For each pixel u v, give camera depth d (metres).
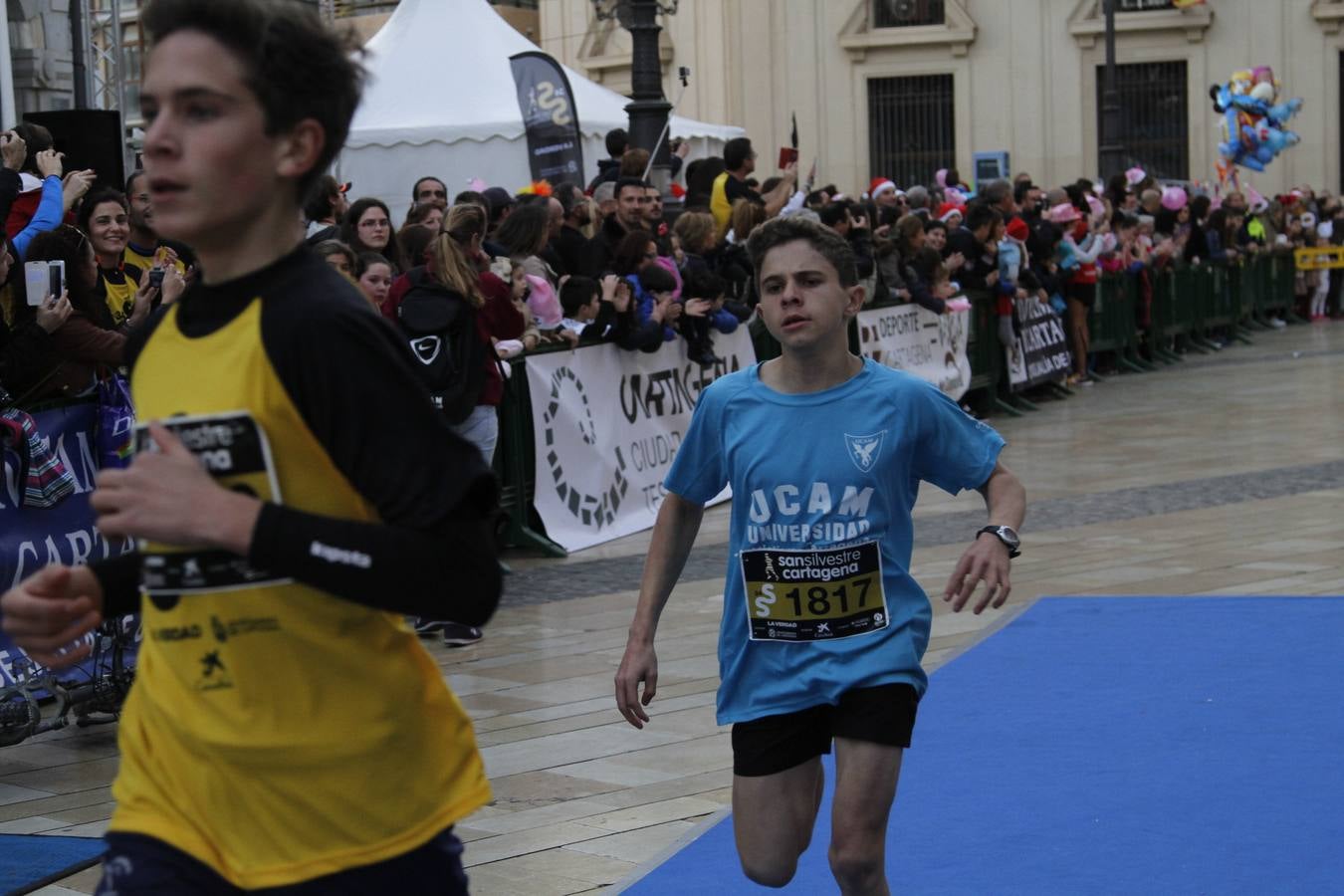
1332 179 27.88
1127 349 17.94
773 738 3.10
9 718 5.25
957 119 29.03
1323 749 4.95
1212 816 4.38
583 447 8.97
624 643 6.61
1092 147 28.64
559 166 12.48
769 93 29.64
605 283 9.02
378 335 1.96
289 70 1.92
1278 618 6.64
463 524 1.96
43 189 6.30
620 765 5.01
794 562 3.09
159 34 1.93
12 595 2.04
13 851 4.31
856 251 11.76
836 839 3.00
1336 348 19.52
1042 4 28.53
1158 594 7.18
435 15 15.20
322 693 2.02
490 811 4.58
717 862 4.11
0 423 5.47
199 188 1.91
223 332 1.97
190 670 2.03
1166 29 28.31
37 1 18.94
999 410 14.30
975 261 13.93
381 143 14.15
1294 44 27.89
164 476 1.87
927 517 9.41
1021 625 6.70
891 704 3.02
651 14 12.41
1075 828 4.31
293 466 1.96
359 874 2.05
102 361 5.82
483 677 6.13
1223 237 20.84
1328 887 3.87
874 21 29.38
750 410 3.17
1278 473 10.43
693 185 12.03
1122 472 10.80
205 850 2.04
